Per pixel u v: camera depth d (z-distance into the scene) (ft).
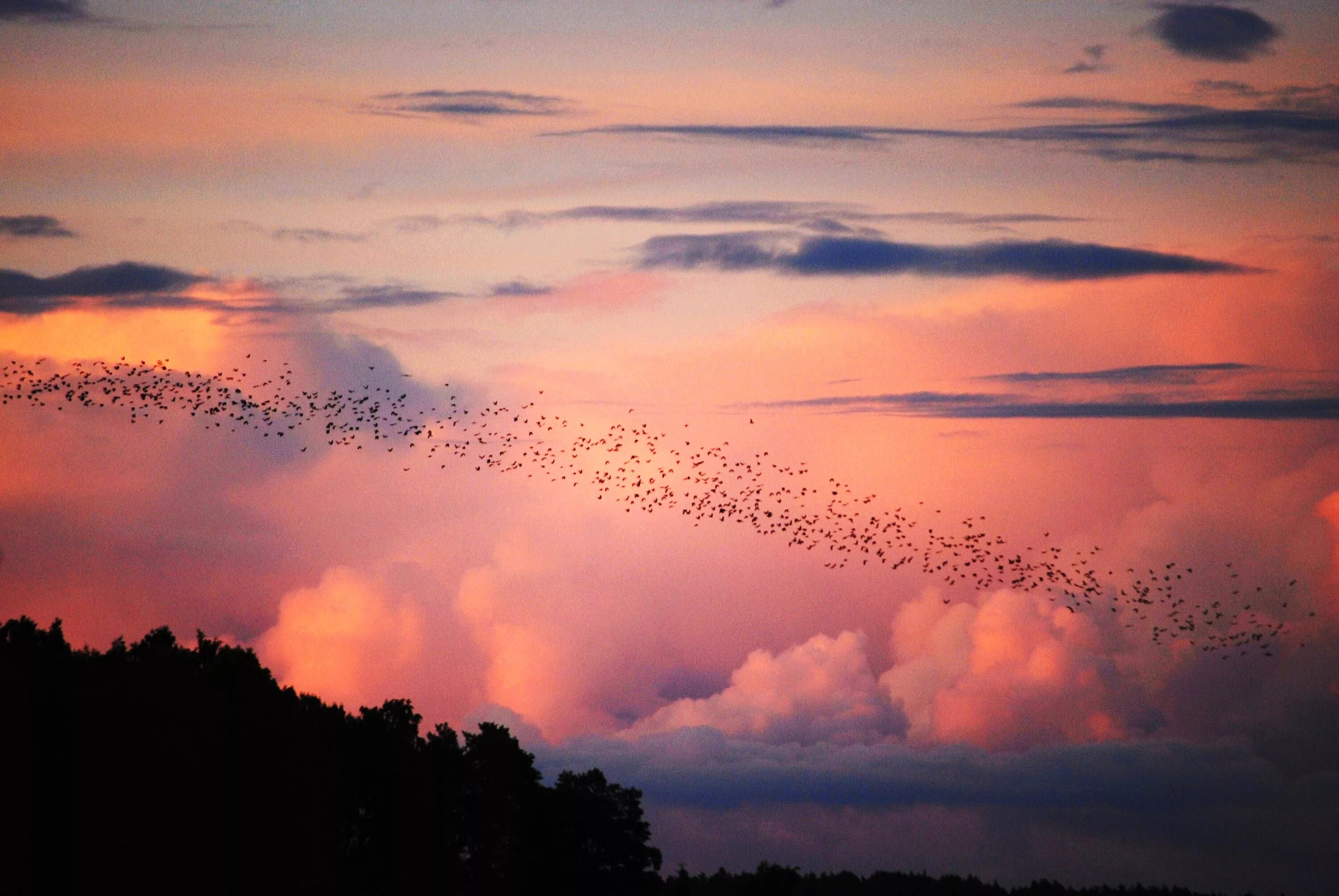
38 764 163.43
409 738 289.94
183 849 194.29
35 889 159.84
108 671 199.82
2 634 189.67
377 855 273.54
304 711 251.80
